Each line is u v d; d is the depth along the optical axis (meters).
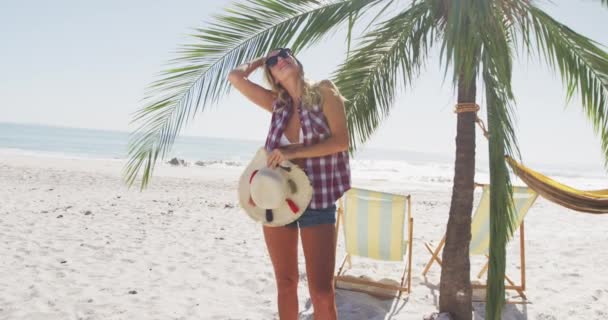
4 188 10.82
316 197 2.22
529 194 4.29
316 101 2.22
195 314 3.75
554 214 10.41
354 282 4.38
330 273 2.22
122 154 37.75
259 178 2.19
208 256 5.55
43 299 3.92
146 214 8.27
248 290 4.39
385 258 4.53
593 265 5.71
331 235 2.24
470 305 3.52
